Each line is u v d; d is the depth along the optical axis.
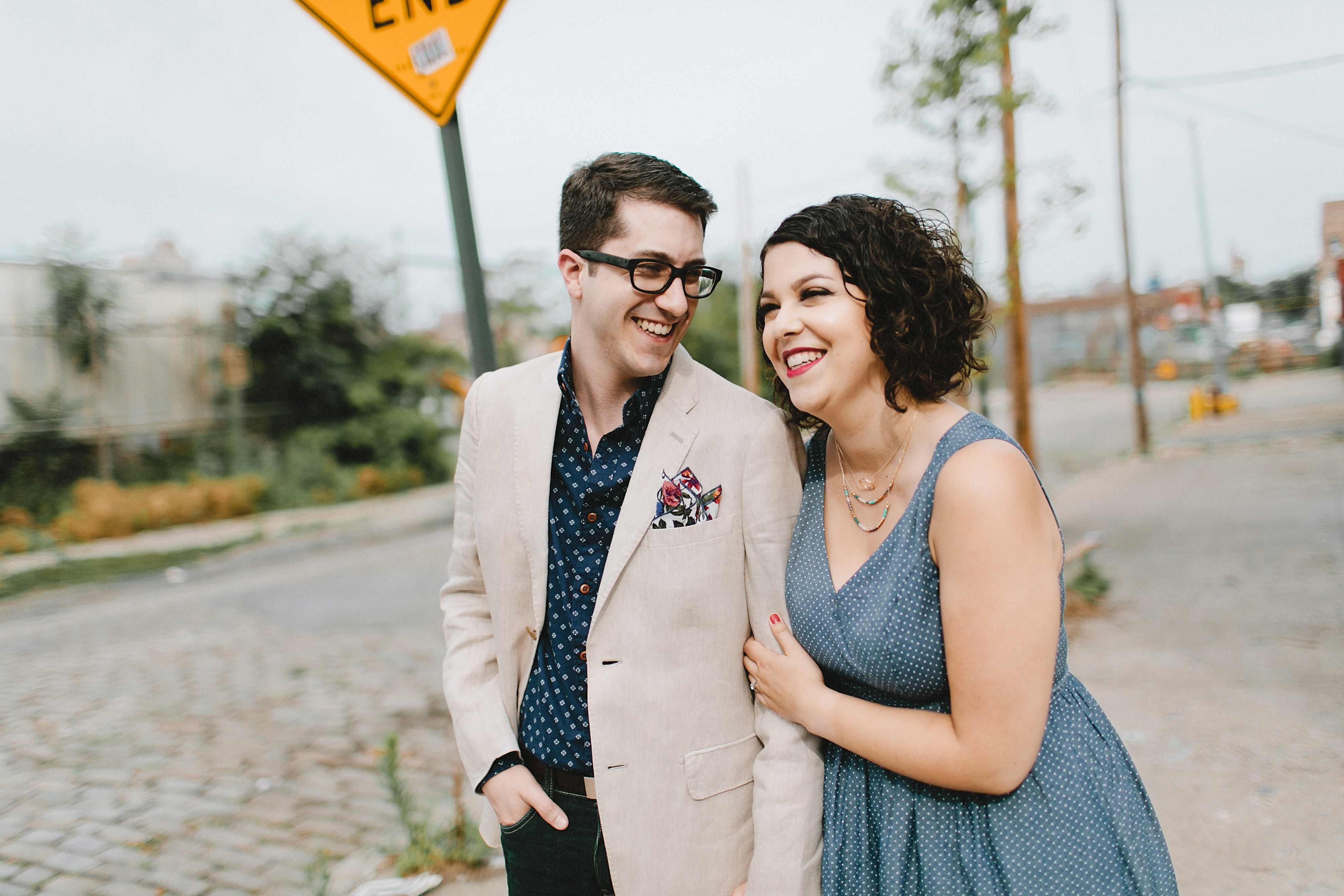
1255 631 4.82
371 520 15.22
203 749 4.21
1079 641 4.91
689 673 1.38
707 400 1.45
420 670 5.43
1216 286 26.83
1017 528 1.10
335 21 2.08
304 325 19.39
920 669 1.21
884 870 1.25
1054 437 21.23
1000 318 5.85
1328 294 29.88
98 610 8.59
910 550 1.20
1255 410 22.23
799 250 1.25
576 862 1.46
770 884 1.27
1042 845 1.17
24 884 2.93
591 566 1.45
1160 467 14.09
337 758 3.98
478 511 1.55
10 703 5.25
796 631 1.34
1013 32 5.28
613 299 1.36
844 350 1.23
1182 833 2.73
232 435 18.39
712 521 1.39
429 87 2.05
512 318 25.55
